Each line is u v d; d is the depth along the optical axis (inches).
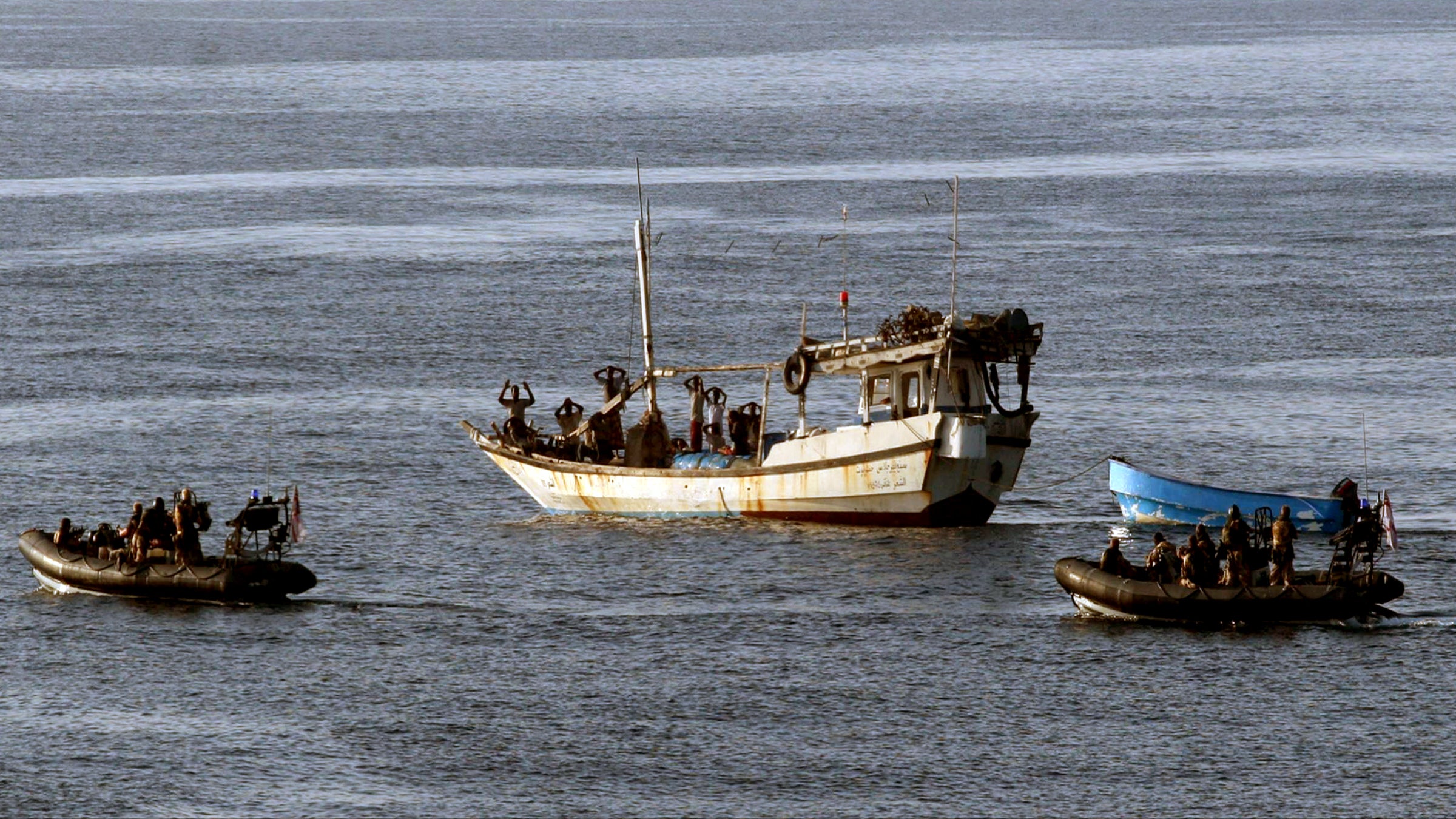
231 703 7224.4
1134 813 6294.3
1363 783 6501.0
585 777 6599.4
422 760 6737.2
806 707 7194.9
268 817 6284.5
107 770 6619.1
